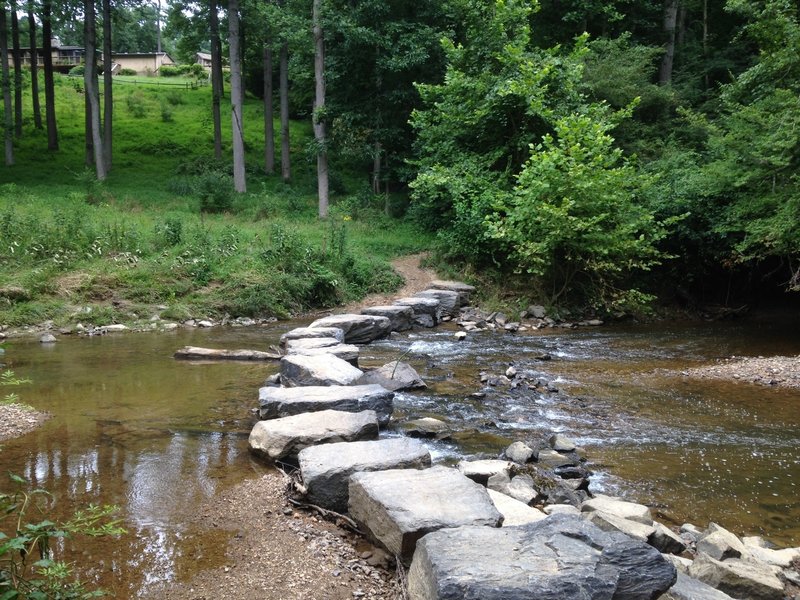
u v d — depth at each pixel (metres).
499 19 18.14
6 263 13.02
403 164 23.91
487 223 15.12
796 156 11.88
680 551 4.12
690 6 27.31
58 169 28.84
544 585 2.73
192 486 4.82
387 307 13.34
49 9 27.48
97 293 12.84
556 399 7.98
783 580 3.78
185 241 15.59
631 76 20.92
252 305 13.57
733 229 13.54
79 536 3.96
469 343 11.82
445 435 6.41
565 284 15.51
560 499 4.91
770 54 13.66
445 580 2.75
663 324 15.41
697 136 21.08
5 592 2.40
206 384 8.02
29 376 8.30
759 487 5.34
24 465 5.15
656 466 5.78
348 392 6.53
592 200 14.23
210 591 3.42
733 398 8.21
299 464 4.85
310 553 3.87
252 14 26.83
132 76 55.50
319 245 16.95
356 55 21.55
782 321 16.02
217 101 30.84
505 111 16.56
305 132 38.94
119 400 7.20
